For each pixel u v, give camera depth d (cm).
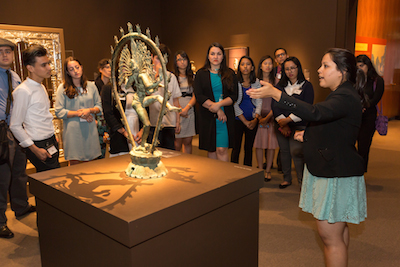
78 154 307
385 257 214
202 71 295
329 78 157
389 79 818
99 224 116
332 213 150
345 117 148
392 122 800
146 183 143
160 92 303
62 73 413
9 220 286
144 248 110
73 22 581
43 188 147
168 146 314
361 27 700
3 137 237
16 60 378
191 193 128
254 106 355
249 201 154
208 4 668
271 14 578
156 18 748
